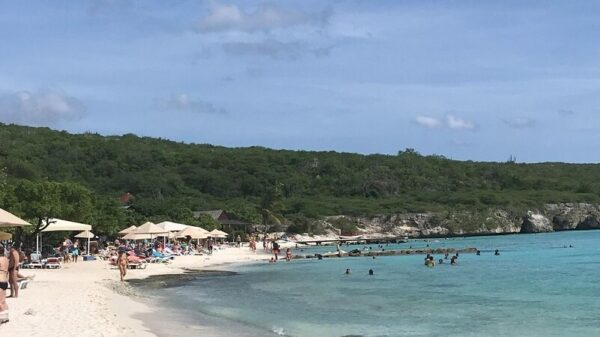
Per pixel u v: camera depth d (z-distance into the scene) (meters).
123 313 23.09
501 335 19.97
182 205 107.31
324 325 21.88
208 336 19.28
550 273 43.62
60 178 134.12
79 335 16.25
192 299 29.72
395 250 80.56
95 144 160.88
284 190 156.75
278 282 39.09
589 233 137.12
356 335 19.88
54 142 154.50
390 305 27.42
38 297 24.66
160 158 161.75
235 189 149.38
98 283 34.03
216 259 64.69
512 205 153.00
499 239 120.31
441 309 26.03
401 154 197.75
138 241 80.62
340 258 69.44
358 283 38.19
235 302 28.66
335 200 152.62
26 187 48.31
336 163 176.00
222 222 113.31
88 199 59.31
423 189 169.12
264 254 76.06
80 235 58.50
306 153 186.38
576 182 174.88
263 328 21.11
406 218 144.62
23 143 148.25
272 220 129.50
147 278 41.47
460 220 146.12
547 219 149.88
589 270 45.84
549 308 26.08
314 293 32.56
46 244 59.97
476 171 184.88
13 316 19.20
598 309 25.69
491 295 30.88
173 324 21.42
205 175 152.12
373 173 173.00
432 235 143.25
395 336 19.72
